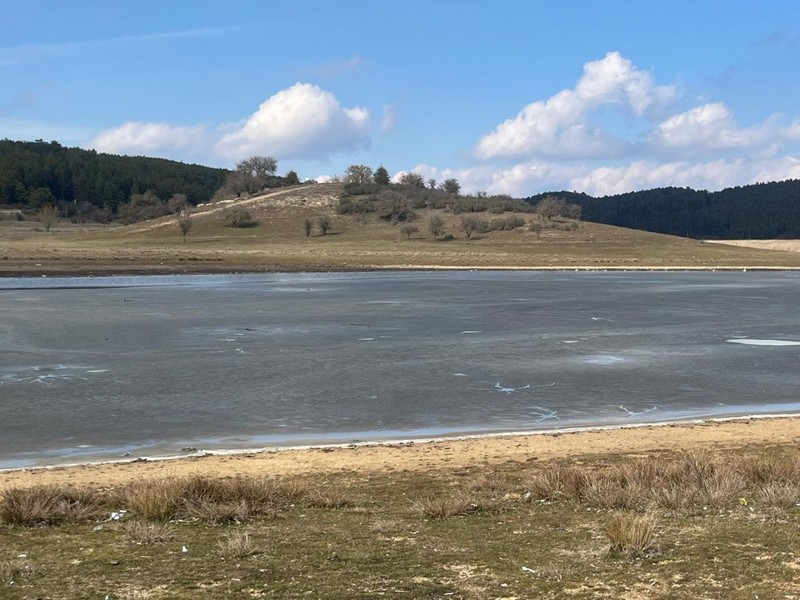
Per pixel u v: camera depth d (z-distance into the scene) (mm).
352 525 8195
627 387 20406
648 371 22781
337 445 14164
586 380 21328
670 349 27219
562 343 28641
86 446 14344
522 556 6715
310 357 25016
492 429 15898
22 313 38250
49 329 31844
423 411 17500
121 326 33125
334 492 9945
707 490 9148
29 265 74750
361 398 18812
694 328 33719
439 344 28188
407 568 6383
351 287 60625
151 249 114500
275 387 20062
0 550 7125
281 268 85000
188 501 8875
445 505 8766
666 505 8859
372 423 16359
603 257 118500
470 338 29969
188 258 95750
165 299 47469
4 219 182625
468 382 20922
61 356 24891
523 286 63281
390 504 9586
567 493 9641
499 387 20297
